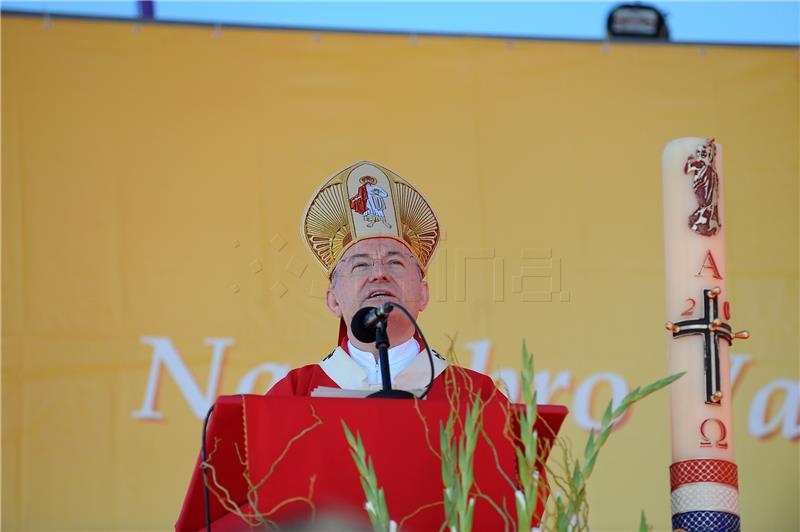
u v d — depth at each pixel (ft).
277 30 64.90
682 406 37.81
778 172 65.62
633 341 63.00
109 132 62.44
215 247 61.77
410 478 33.45
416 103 65.00
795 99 66.33
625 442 61.93
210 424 34.06
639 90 66.08
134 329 60.54
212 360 60.70
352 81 64.90
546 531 31.45
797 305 63.93
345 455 33.37
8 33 62.85
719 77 66.44
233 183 62.64
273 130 63.62
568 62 66.13
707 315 38.11
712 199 39.09
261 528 32.89
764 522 61.46
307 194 62.95
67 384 59.62
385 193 48.62
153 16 65.51
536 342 62.59
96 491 58.90
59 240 60.95
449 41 65.82
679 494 37.29
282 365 60.85
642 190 64.75
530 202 64.39
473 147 64.80
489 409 34.17
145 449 59.52
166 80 63.46
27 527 58.18
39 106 62.28
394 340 47.39
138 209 61.72
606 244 64.03
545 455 34.32
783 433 62.49
